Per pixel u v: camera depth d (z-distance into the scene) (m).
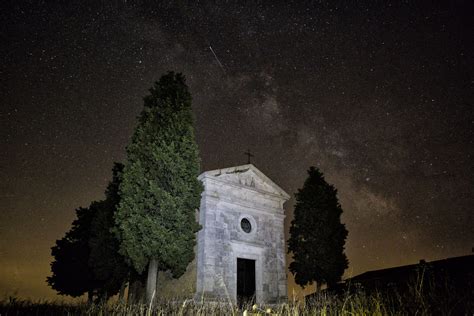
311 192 23.45
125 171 16.47
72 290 25.36
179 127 17.34
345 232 22.70
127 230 14.94
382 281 16.41
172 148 16.48
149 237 14.98
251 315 7.20
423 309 5.67
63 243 26.58
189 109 18.41
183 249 15.42
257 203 21.30
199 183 17.11
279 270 20.67
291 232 23.39
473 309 5.50
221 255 18.31
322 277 20.89
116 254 20.22
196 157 17.41
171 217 15.41
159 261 15.62
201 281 17.11
